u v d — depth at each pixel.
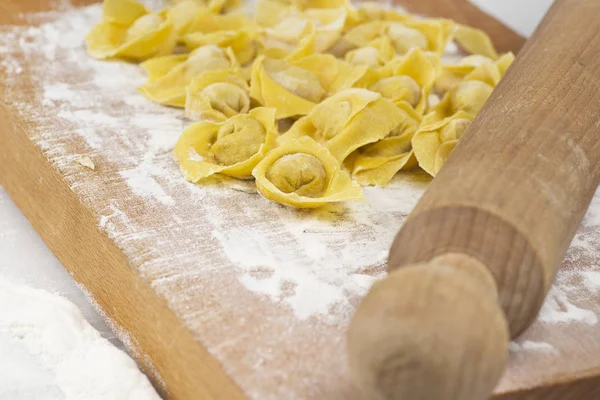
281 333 0.44
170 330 0.45
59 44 0.62
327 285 0.46
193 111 0.56
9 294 0.50
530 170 0.43
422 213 0.42
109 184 0.51
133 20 0.64
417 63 0.59
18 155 0.55
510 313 0.42
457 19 0.70
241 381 0.42
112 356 0.47
